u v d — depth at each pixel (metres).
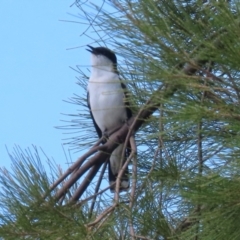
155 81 4.31
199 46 4.04
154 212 5.50
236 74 4.29
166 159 5.61
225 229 4.35
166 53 4.10
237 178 4.25
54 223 4.80
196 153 5.79
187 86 4.21
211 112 4.06
